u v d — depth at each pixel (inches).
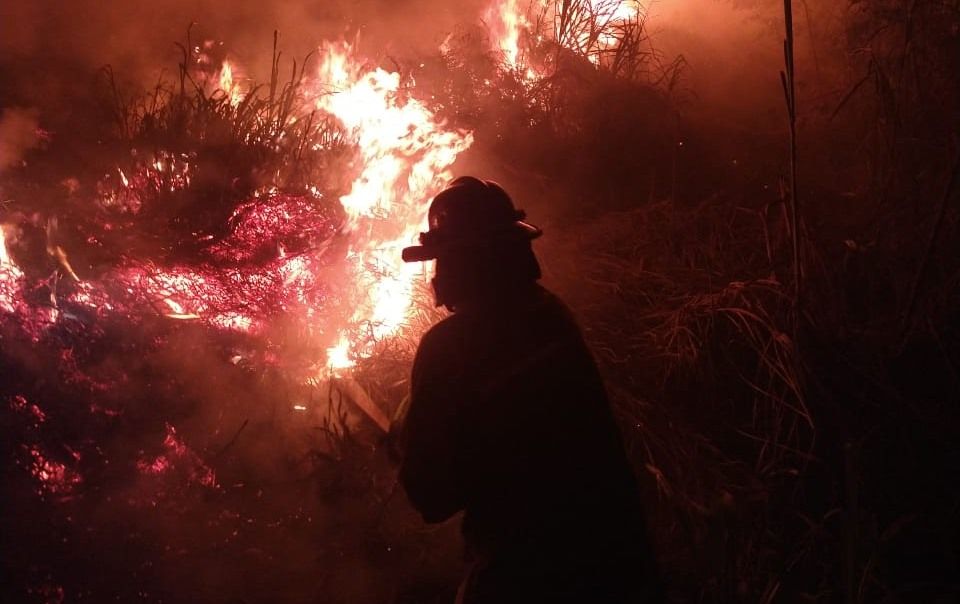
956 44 211.0
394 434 108.7
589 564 91.4
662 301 195.0
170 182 229.8
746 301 172.7
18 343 187.2
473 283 93.7
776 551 137.9
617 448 96.0
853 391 158.6
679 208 230.1
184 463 166.2
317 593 143.1
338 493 159.2
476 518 93.7
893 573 137.6
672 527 145.9
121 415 175.0
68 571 143.6
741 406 169.9
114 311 195.6
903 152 193.6
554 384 91.8
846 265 178.2
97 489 159.5
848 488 120.9
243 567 147.0
